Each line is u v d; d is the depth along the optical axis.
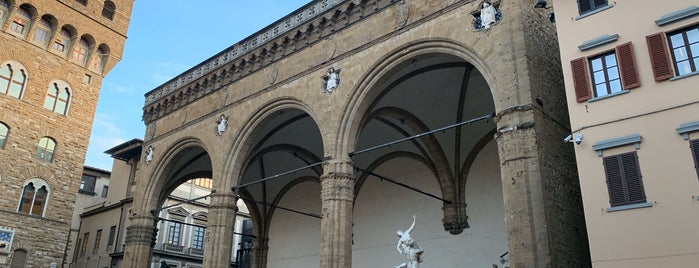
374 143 40.22
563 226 21.50
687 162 17.47
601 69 20.34
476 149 36.62
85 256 59.91
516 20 23.62
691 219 16.95
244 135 35.38
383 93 31.66
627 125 19.02
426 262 37.44
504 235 33.94
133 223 41.25
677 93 18.28
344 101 29.16
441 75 32.62
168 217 59.34
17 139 47.34
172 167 42.25
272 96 33.84
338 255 26.73
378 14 29.42
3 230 45.06
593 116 19.86
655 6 19.55
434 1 27.09
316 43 32.41
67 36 52.59
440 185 37.56
